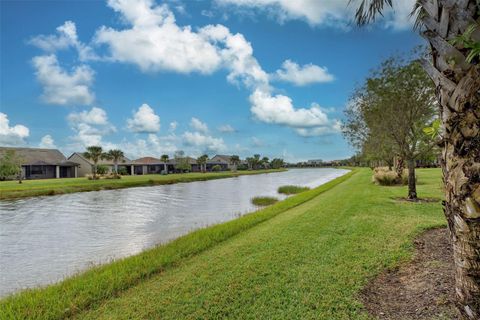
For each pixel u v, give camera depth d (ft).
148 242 34.30
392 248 17.89
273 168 409.08
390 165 84.74
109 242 35.01
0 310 13.43
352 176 118.93
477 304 7.37
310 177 184.55
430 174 88.84
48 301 14.05
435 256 15.74
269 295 13.25
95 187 108.47
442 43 7.32
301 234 23.38
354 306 11.74
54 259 29.12
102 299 14.19
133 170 228.63
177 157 247.70
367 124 48.78
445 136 7.60
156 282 15.93
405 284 13.03
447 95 7.35
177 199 77.87
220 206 63.10
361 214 29.60
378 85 38.29
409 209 31.27
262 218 34.37
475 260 7.31
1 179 140.15
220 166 304.71
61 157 179.63
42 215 54.85
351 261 16.37
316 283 14.02
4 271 26.00
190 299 13.39
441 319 9.72
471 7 6.91
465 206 7.25
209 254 20.59
